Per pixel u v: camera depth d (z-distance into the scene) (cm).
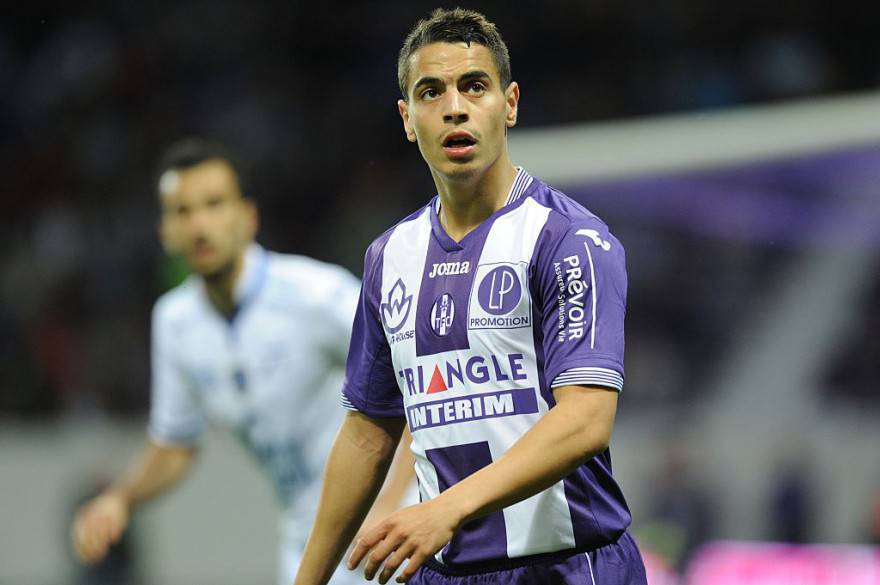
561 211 909
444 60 888
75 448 3112
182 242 1526
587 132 2477
